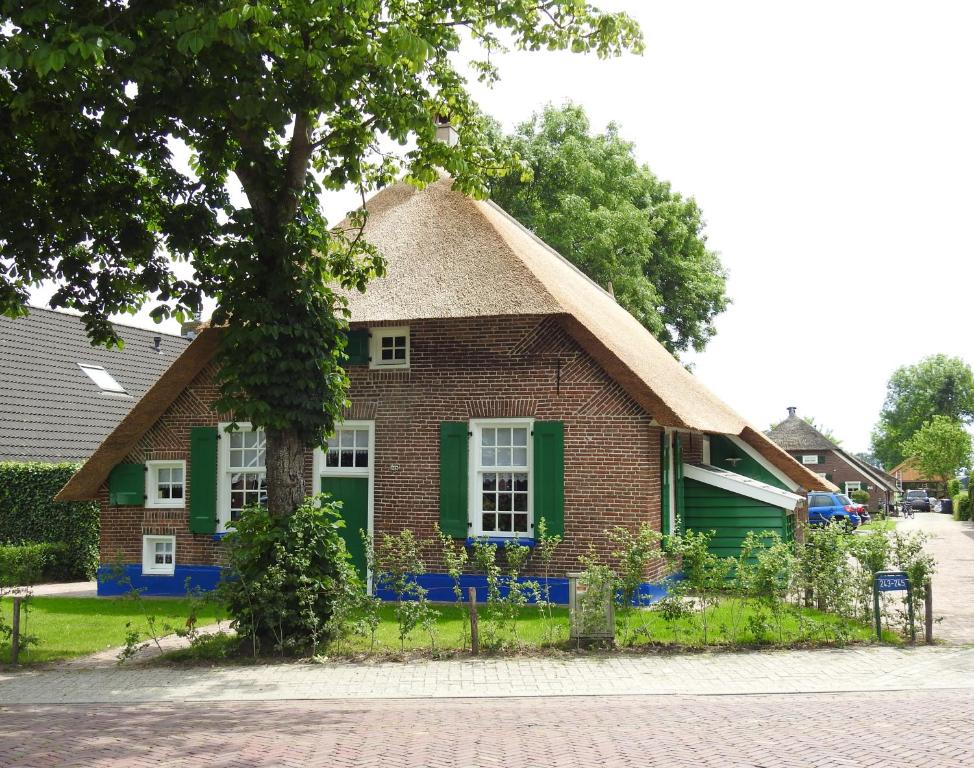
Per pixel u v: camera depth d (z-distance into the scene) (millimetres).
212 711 8492
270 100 9820
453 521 15516
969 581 19375
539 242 22891
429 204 17406
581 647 11164
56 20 8906
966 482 70250
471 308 15281
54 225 12211
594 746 6910
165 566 17172
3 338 24312
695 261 36688
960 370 106188
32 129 11336
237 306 11422
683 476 17406
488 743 7027
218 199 12562
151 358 29594
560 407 15219
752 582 11367
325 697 9094
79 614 14812
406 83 10930
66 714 8414
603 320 18500
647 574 14508
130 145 10062
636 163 35688
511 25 12125
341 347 12391
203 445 16891
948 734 7199
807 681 9500
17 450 21500
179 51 9164
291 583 11219
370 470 16047
